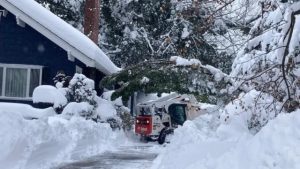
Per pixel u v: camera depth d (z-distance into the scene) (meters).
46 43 21.08
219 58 24.70
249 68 12.23
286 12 10.96
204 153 9.44
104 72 22.34
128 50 36.31
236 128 12.11
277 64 10.50
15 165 10.49
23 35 21.08
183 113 21.86
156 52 31.50
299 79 10.64
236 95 12.81
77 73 20.00
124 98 17.05
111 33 37.19
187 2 9.87
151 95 29.23
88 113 18.20
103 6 36.62
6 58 21.03
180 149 11.08
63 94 18.80
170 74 15.55
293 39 9.97
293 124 7.23
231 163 7.35
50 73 21.00
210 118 16.45
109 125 18.69
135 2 35.75
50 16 20.33
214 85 15.08
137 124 21.16
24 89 20.89
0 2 20.30
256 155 6.98
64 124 14.26
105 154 15.18
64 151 13.38
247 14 12.21
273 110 11.46
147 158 14.38
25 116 15.88
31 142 11.28
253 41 12.07
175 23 29.25
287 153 6.59
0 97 20.84
